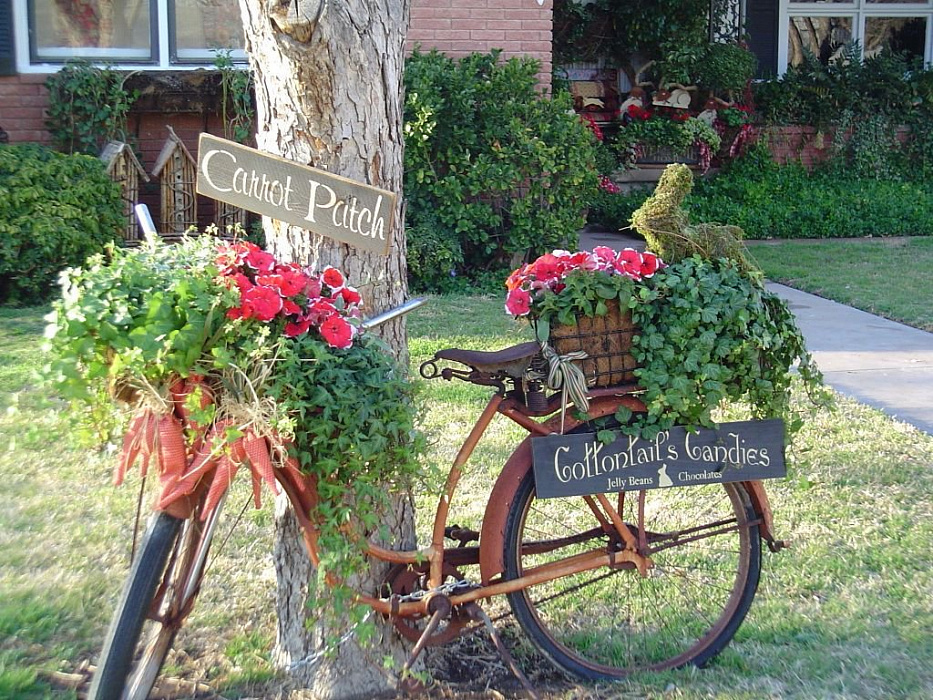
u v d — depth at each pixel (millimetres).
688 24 13805
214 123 9594
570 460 2914
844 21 15516
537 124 8859
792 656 3217
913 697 2963
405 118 8531
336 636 2770
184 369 2371
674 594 3615
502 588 2953
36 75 9164
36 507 4148
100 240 8109
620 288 2805
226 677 3064
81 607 3375
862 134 13594
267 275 2508
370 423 2514
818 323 7973
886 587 3686
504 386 2979
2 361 6031
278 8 2619
